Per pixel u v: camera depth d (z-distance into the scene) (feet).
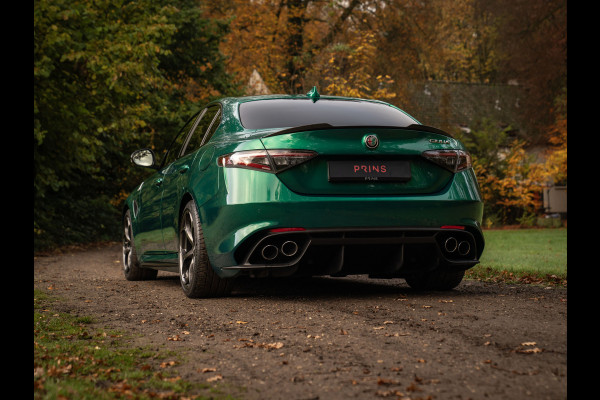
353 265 15.35
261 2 89.81
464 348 10.39
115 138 62.13
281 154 14.87
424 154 15.49
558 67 90.48
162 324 13.61
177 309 15.46
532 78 92.84
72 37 45.91
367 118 16.96
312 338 11.59
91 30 46.85
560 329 11.76
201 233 16.39
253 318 13.84
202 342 11.66
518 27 91.56
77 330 13.06
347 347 10.77
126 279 24.07
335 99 18.17
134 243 22.98
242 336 12.07
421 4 86.12
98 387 8.71
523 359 9.61
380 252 15.24
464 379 8.65
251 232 14.84
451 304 15.03
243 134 16.10
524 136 114.83
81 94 48.55
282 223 14.76
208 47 78.79
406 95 83.76
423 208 15.33
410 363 9.57
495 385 8.35
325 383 8.73
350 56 61.57
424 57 89.92
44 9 43.16
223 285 16.79
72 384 8.64
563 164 87.56
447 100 100.07
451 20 120.37
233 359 10.27
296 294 17.48
